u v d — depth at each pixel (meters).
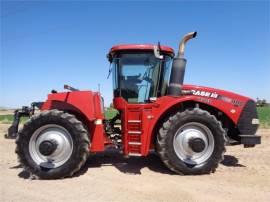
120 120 7.61
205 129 6.70
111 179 6.30
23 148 6.42
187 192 5.47
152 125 6.62
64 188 5.76
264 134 13.36
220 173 6.75
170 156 6.57
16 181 6.23
